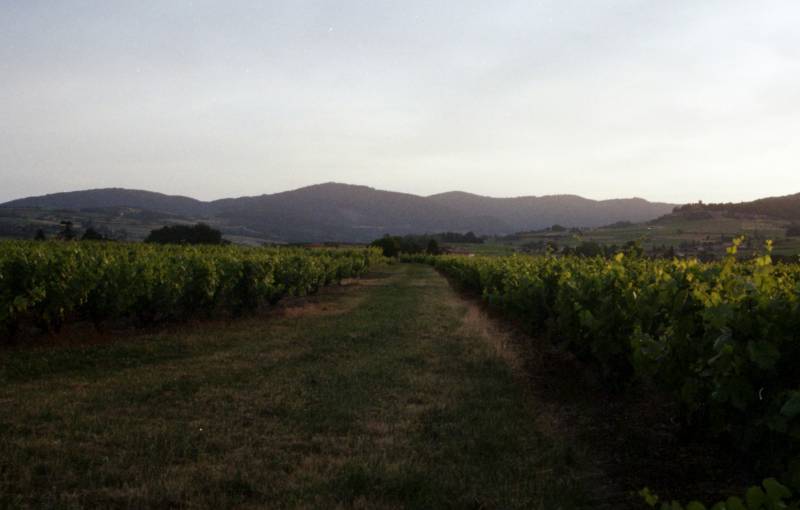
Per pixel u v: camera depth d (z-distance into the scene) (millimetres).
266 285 18328
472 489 4984
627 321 7801
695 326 6184
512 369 10281
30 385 8477
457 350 12109
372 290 31328
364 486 5000
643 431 6734
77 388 8367
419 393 8367
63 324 14805
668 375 5926
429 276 48031
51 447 5719
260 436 6332
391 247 96000
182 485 4891
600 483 5262
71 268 12711
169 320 16125
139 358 10766
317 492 4863
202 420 6883
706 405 5613
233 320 17094
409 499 4781
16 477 4965
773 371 4734
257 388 8523
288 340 13125
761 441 4871
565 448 6090
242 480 5008
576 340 9430
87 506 4484
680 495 4934
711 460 5762
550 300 12625
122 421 6750
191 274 15867
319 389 8508
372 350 11945
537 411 7629
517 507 4641
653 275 9586
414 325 16000
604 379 8438
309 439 6332
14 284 11461
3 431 6211
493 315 19500
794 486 3838
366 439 6293
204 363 10383
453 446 6090
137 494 4688
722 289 6281
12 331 11812
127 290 13375
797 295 4930
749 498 2406
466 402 7930
